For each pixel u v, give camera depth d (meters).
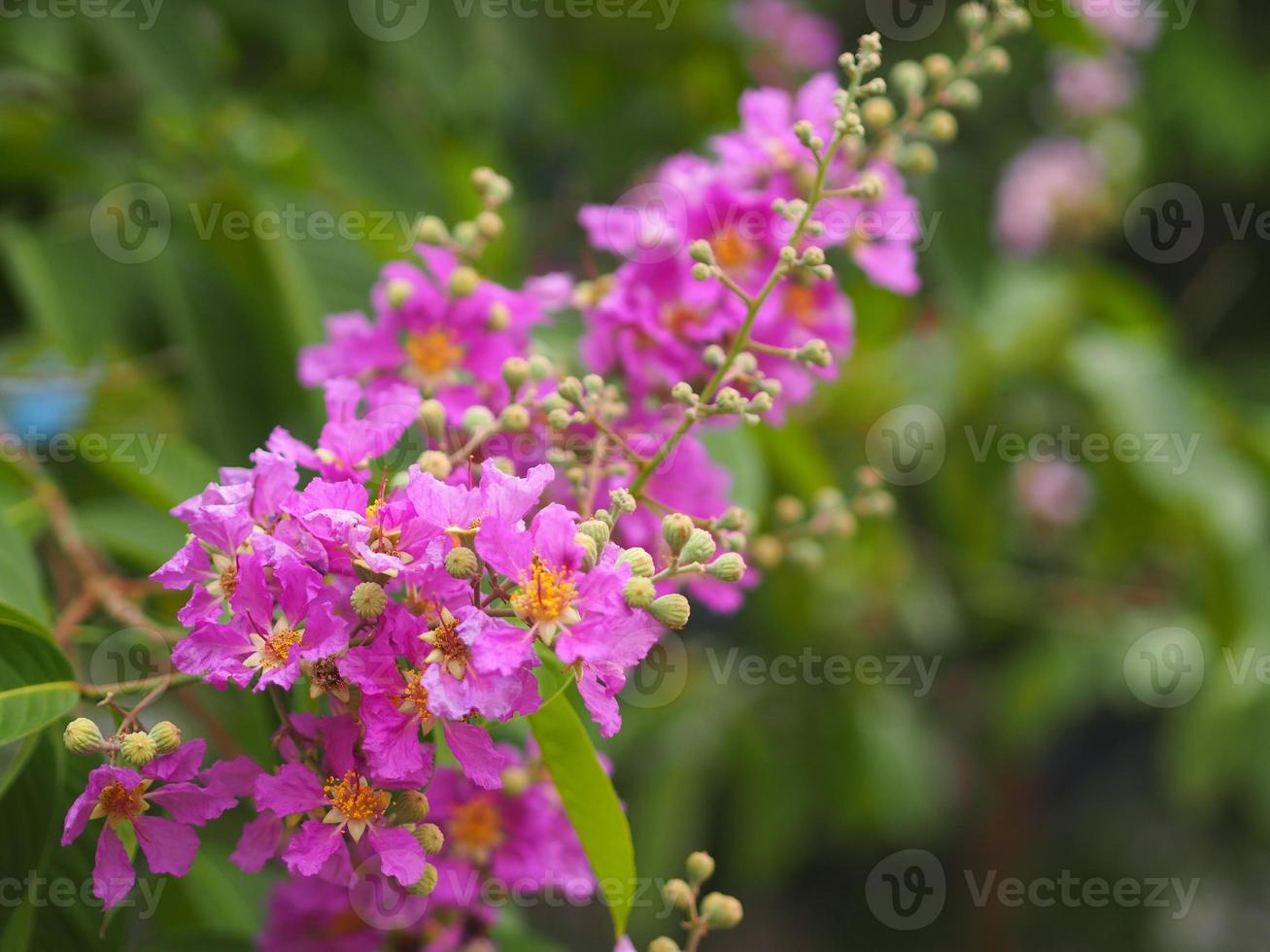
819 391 1.20
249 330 0.80
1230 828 2.38
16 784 0.55
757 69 1.29
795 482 0.85
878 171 0.62
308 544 0.48
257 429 0.79
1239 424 1.24
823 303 0.60
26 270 0.81
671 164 0.61
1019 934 2.32
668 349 0.58
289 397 0.78
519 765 0.58
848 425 1.29
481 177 0.59
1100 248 2.35
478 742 0.48
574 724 0.50
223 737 0.62
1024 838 2.20
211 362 0.79
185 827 0.49
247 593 0.48
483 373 0.59
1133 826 2.44
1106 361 1.27
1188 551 1.29
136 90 0.94
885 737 1.67
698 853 0.53
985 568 1.46
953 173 0.98
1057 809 2.59
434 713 0.46
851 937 2.54
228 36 0.99
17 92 0.93
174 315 0.79
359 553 0.47
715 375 0.54
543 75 1.13
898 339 1.26
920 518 1.67
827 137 0.61
